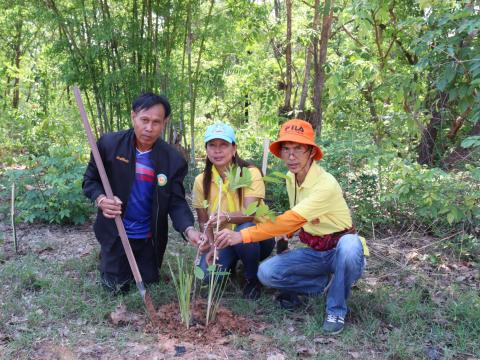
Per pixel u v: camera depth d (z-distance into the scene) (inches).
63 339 120.1
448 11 187.5
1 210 237.9
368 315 133.0
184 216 140.0
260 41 333.4
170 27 301.4
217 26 298.2
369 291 150.8
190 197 267.0
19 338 118.5
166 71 285.9
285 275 134.2
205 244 132.0
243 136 375.2
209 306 122.9
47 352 114.6
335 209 127.9
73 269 167.0
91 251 184.7
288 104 332.5
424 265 174.9
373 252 184.9
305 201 123.1
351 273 122.7
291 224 122.3
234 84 405.4
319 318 130.0
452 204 178.7
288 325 129.5
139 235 146.5
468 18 177.3
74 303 137.6
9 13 389.4
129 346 116.5
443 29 185.6
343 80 242.7
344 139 230.2
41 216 217.0
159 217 144.6
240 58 395.5
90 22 287.3
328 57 373.4
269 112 369.1
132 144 140.5
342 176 219.8
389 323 130.9
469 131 271.1
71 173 217.3
